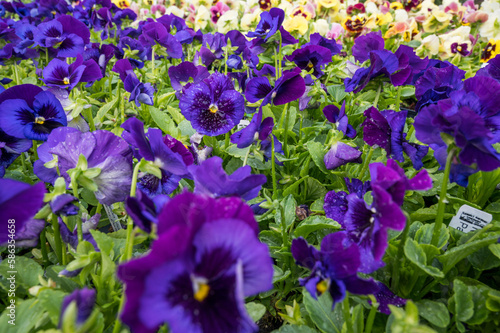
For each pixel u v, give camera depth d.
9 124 0.26
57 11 0.77
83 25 0.47
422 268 0.23
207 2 0.96
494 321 0.24
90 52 0.47
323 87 0.48
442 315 0.24
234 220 0.14
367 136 0.29
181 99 0.31
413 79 0.45
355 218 0.21
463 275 0.29
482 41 0.90
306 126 0.48
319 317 0.24
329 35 0.77
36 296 0.21
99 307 0.22
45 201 0.21
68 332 0.14
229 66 0.54
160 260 0.13
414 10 1.05
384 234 0.18
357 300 0.23
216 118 0.32
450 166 0.23
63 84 0.33
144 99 0.40
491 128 0.24
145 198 0.17
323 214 0.34
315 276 0.18
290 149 0.41
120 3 0.98
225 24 0.80
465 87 0.25
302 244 0.20
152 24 0.50
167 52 0.53
